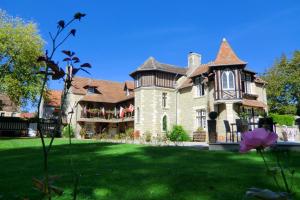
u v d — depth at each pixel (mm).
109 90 41562
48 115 31578
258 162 8125
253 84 27797
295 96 41969
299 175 6031
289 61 42469
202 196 4867
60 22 1844
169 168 7270
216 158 9172
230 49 27266
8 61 27656
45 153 1836
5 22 28516
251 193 1708
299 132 26094
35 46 28141
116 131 40344
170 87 32062
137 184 5660
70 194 4961
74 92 37969
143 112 30953
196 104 28328
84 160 9133
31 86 27219
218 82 25812
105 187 5469
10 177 6582
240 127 13336
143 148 12609
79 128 37312
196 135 26812
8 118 31641
